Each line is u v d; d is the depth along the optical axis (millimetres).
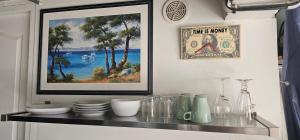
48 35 1510
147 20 1345
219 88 1228
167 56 1308
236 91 1204
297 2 953
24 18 1618
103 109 1204
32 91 1504
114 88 1360
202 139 1216
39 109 1190
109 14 1414
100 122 1060
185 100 1102
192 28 1266
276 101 1157
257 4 1016
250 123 967
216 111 1117
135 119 1082
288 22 1173
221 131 912
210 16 1272
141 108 1271
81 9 1467
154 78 1314
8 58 1622
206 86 1244
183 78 1277
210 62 1250
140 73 1326
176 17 1306
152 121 1022
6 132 1577
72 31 1470
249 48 1207
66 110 1265
